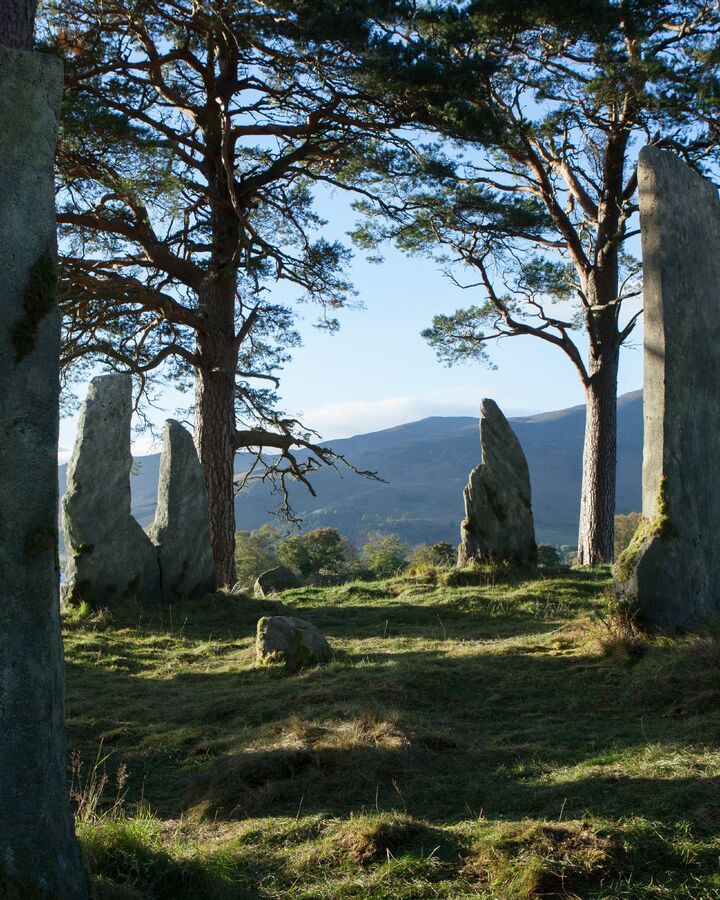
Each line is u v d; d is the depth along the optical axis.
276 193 24.55
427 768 6.11
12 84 3.70
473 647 10.24
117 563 14.49
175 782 6.59
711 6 20.73
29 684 3.56
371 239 26.06
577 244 25.56
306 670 9.76
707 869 4.16
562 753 6.23
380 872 4.39
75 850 3.66
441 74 17.47
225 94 21.23
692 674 7.66
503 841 4.48
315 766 6.10
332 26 16.88
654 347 9.91
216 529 22.61
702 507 9.93
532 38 20.80
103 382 14.97
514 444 17.33
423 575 16.78
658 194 9.89
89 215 21.61
